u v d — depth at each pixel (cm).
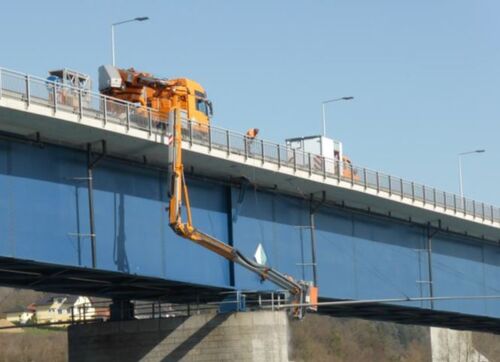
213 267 7831
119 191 7131
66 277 7281
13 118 6303
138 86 7975
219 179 7981
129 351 8056
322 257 8969
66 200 6775
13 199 6462
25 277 7300
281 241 8525
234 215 8056
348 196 9062
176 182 7162
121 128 6838
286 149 8219
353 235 9431
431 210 10019
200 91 8394
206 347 7819
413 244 10325
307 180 8412
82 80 7131
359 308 10088
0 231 6359
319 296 8894
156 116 7150
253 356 7725
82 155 6906
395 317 11094
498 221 11012
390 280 9850
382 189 9294
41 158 6656
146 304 9631
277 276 8125
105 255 6975
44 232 6612
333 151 10250
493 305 11512
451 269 10850
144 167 7331
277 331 7819
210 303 8231
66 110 6488
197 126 7444
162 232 7419
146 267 7256
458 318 11450
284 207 8619
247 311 7819
